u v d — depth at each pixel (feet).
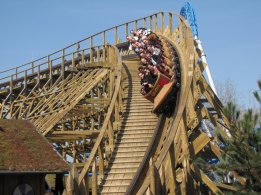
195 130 73.56
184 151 64.90
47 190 79.87
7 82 142.92
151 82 88.53
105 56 123.85
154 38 91.35
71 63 135.03
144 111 87.40
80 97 98.73
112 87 102.68
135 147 77.41
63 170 54.19
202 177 63.41
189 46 86.12
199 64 81.46
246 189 49.83
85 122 114.62
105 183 70.28
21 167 50.98
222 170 49.88
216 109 80.33
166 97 82.28
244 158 49.60
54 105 106.73
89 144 115.55
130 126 82.79
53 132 87.81
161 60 88.89
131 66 109.81
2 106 135.64
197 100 76.74
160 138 78.74
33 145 56.95
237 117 52.01
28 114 111.04
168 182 60.70
